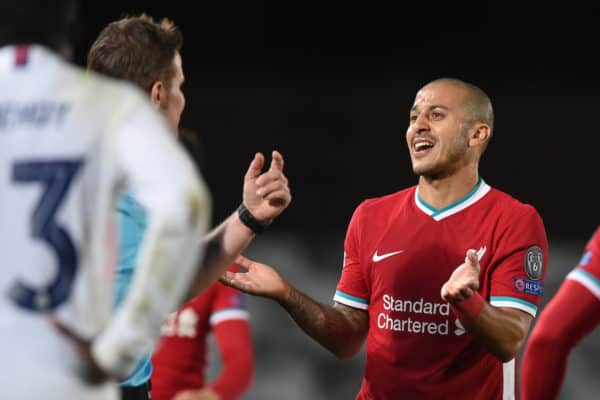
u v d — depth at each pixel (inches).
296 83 1314.0
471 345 451.5
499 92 1342.3
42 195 274.8
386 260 467.5
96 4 1270.9
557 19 1358.3
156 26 426.9
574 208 1115.3
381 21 1396.4
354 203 1160.8
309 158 1185.4
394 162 1186.0
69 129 278.7
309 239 1027.3
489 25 1369.3
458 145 462.9
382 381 464.1
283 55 1397.6
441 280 455.8
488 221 458.3
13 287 272.8
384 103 1210.0
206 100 1209.4
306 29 1400.1
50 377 268.5
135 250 393.7
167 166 269.6
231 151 1186.0
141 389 418.9
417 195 477.4
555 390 314.2
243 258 458.3
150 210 265.6
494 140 1141.1
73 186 275.4
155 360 638.5
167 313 270.8
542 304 1004.6
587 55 1350.9
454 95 467.5
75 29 309.9
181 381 638.5
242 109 1203.2
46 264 272.8
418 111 471.2
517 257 448.5
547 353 310.7
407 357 458.3
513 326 426.3
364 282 482.6
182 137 657.0
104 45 421.1
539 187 1125.7
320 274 1013.8
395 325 461.7
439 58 1374.3
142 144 272.8
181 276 267.7
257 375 961.5
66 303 272.8
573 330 310.0
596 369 938.1
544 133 1136.8
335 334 470.3
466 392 451.8
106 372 270.5
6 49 293.6
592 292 310.8
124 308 268.4
